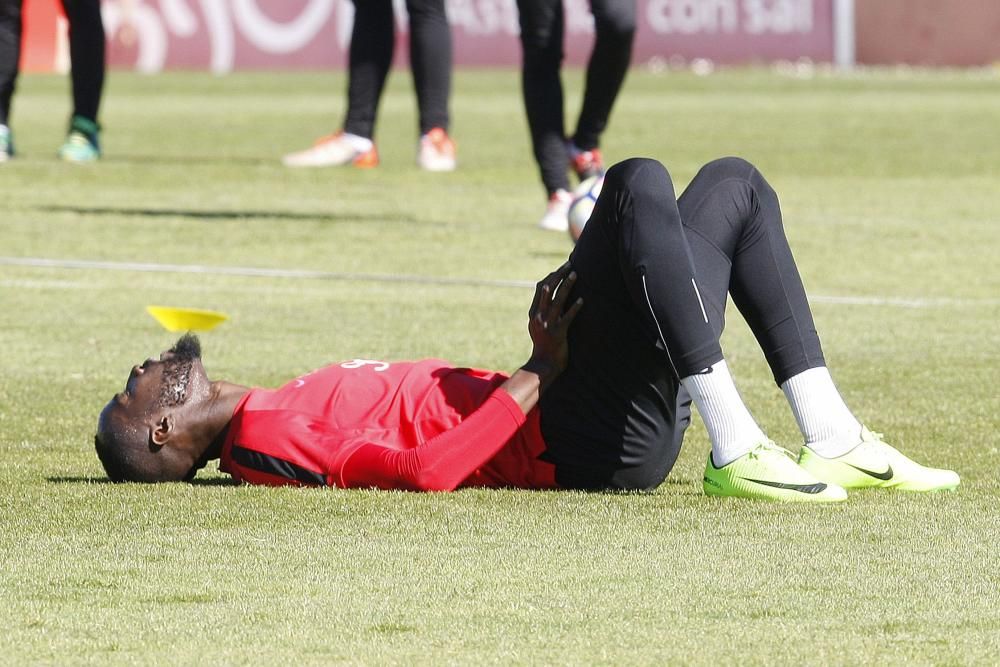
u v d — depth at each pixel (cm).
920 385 1869
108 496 1262
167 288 2573
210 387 1306
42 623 956
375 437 1259
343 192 4059
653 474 1275
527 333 2205
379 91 4747
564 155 3319
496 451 1239
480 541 1136
